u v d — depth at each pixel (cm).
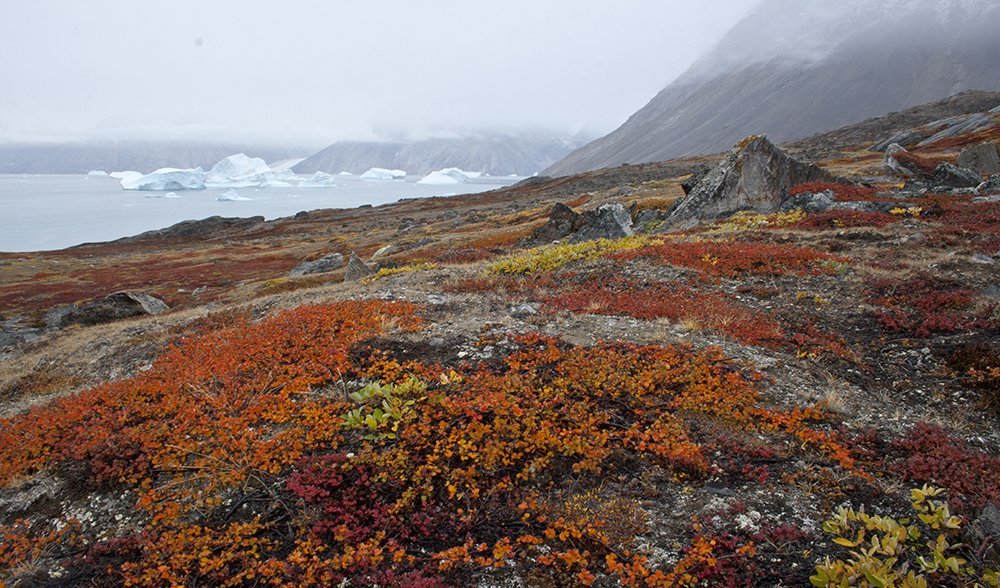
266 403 1067
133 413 1138
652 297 1638
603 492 780
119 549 765
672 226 3534
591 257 2252
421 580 642
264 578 686
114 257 9525
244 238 11925
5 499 935
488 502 776
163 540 751
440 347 1261
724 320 1374
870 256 1875
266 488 841
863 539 629
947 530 648
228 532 748
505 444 853
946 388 1033
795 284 1692
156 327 2147
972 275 1561
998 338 1149
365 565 676
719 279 1798
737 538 670
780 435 884
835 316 1432
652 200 5838
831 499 731
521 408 954
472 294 1838
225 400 1084
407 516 766
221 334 1591
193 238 12519
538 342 1236
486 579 654
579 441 851
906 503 717
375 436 902
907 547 637
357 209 15725
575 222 4069
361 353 1259
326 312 1572
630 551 668
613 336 1279
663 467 821
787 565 635
